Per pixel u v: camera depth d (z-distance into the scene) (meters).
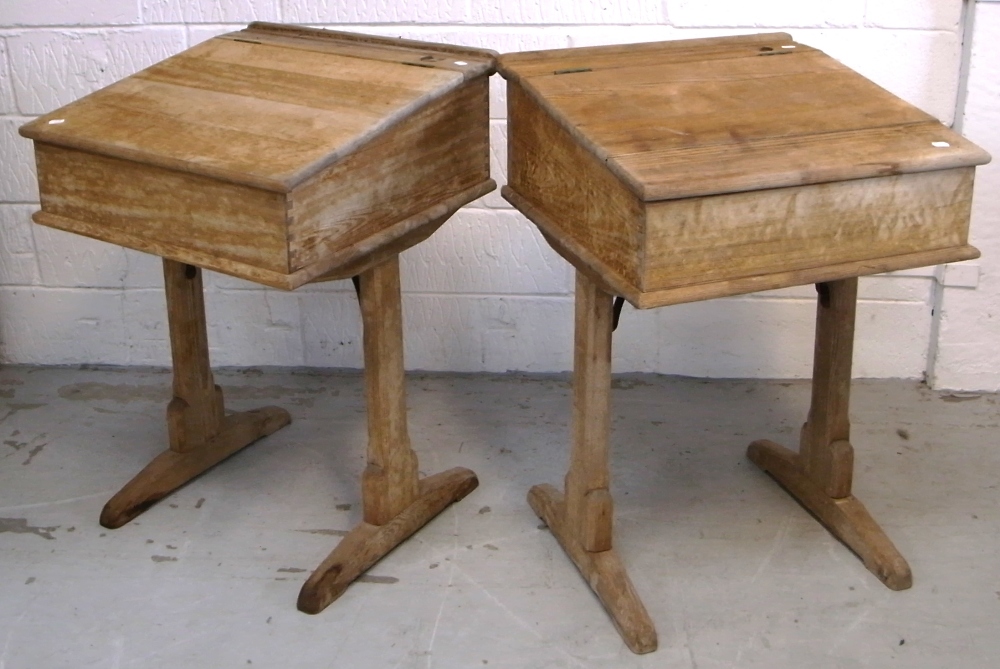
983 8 2.41
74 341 2.87
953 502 2.24
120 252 2.78
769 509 2.23
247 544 2.12
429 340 2.80
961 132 2.50
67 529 2.17
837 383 2.08
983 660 1.79
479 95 1.92
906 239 1.63
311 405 2.68
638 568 2.03
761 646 1.83
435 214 1.85
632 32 2.53
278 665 1.79
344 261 1.67
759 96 1.75
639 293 1.51
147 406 2.68
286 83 1.84
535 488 2.21
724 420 2.59
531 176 1.85
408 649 1.83
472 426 2.57
